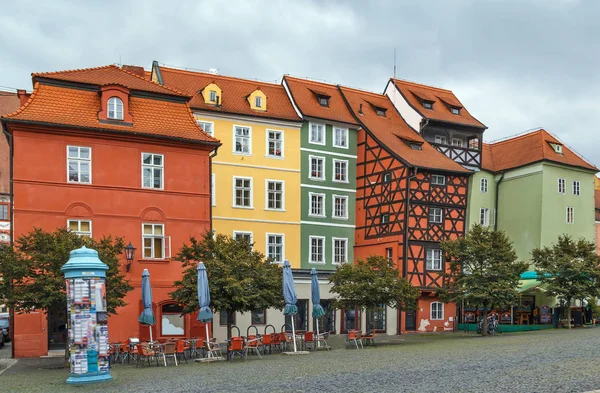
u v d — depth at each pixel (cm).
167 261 2830
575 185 4631
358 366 1753
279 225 3684
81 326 1573
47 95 2712
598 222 5134
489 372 1462
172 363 2173
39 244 2097
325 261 3856
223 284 2353
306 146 3834
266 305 2412
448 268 3541
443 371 1524
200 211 2934
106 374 1595
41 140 2641
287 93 3988
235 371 1755
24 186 2598
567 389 1166
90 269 1593
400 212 3728
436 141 4322
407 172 3703
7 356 2672
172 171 2891
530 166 4475
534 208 4428
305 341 2586
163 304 2794
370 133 3962
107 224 2733
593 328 3516
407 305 2831
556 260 3603
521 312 3772
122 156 2791
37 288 2025
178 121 2950
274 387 1355
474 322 3862
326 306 3647
